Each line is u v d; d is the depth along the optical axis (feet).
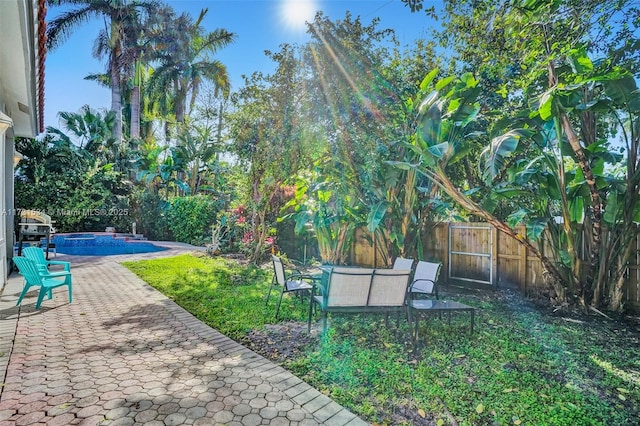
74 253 41.86
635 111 15.46
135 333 13.55
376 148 22.56
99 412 8.07
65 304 17.51
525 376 10.34
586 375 10.55
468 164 26.22
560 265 18.66
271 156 28.81
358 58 24.70
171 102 77.61
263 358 11.38
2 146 19.94
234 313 16.57
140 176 61.62
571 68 16.29
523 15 15.61
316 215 27.76
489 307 18.79
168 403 8.50
